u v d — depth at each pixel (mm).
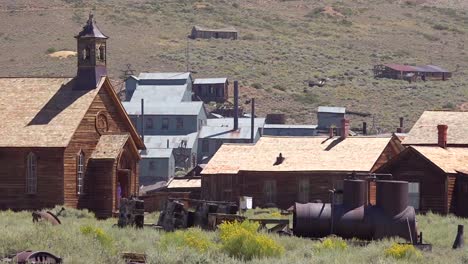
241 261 93188
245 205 191875
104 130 183250
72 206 175250
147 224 137500
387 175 125250
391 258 97250
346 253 101875
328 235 118562
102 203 178000
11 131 177000
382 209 118750
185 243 102625
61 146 173250
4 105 182625
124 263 88250
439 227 144375
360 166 199125
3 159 175250
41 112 180375
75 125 176750
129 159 184875
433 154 184375
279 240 112750
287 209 195625
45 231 99688
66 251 91000
